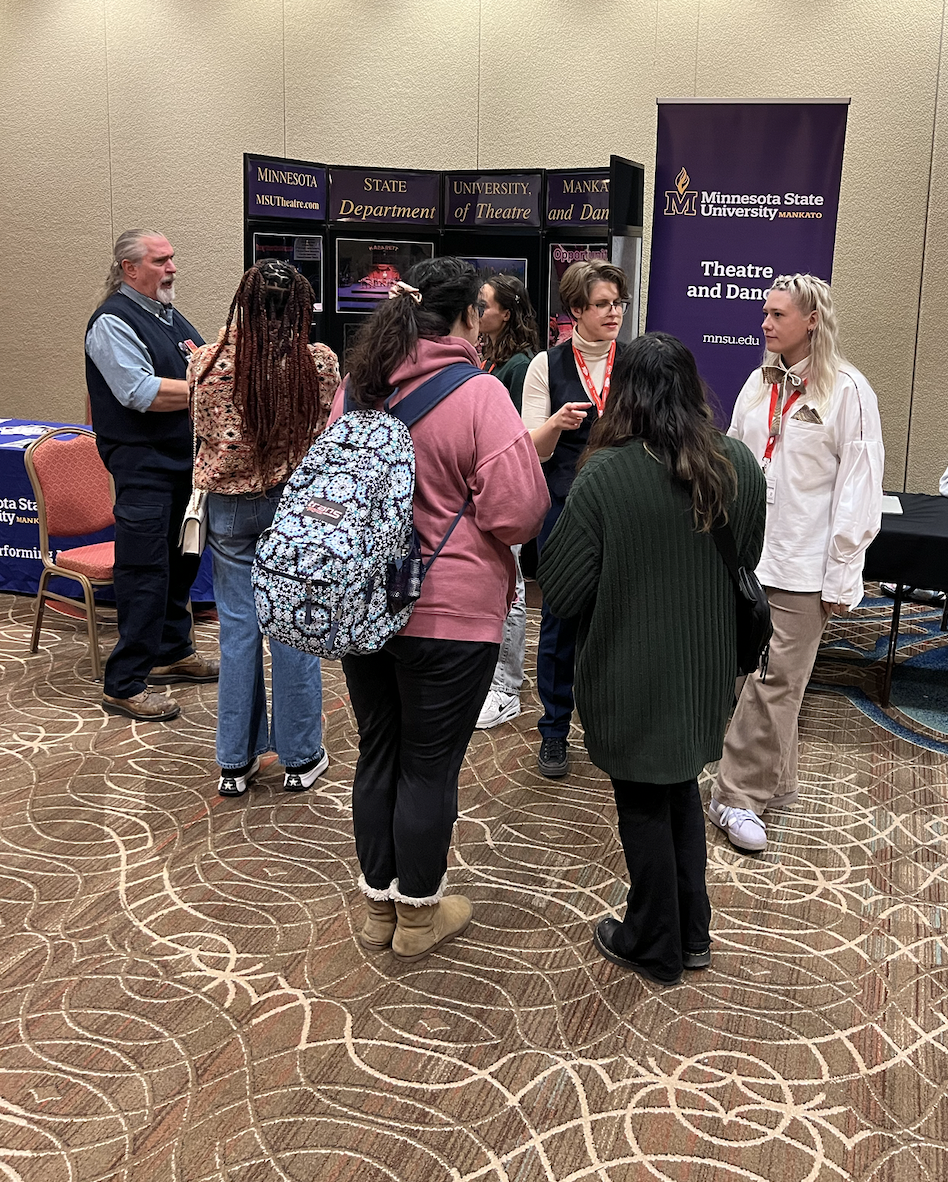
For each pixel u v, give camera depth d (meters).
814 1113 1.96
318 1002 2.27
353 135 6.56
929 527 3.83
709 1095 2.01
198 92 6.73
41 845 2.89
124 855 2.85
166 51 6.74
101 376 3.56
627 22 6.01
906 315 5.88
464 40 6.28
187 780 3.29
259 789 3.24
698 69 5.95
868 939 2.52
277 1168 1.82
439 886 2.37
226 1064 2.08
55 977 2.34
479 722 3.73
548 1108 1.97
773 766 2.96
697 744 2.17
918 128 5.68
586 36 6.09
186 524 3.00
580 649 2.18
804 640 2.87
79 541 4.91
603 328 3.19
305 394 2.93
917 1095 2.01
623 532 2.06
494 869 2.81
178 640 4.09
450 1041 2.15
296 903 2.64
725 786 3.02
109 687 3.78
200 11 6.63
